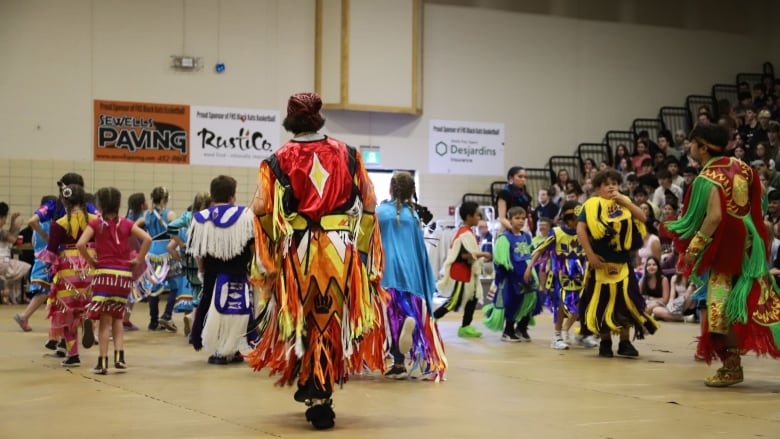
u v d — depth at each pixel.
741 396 5.50
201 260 7.32
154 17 16.03
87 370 6.71
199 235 7.10
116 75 15.84
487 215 15.97
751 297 5.85
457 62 17.84
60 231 6.91
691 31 19.31
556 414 4.79
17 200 15.33
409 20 17.08
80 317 6.99
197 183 16.20
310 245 4.32
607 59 18.80
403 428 4.35
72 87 15.62
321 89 16.78
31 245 14.52
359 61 16.83
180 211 16.11
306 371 4.30
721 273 5.95
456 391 5.69
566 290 8.52
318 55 16.72
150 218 9.95
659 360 7.53
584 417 4.69
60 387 5.82
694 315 11.82
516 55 18.20
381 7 16.94
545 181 18.27
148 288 9.64
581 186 17.81
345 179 4.40
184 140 16.16
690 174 14.88
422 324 6.25
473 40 17.94
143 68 15.98
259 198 4.33
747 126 16.11
